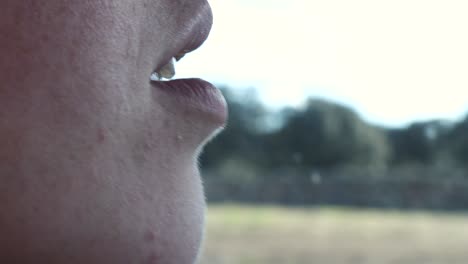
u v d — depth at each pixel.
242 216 13.04
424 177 16.34
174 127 0.73
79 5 0.65
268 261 8.09
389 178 15.16
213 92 0.78
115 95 0.67
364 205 14.95
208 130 0.77
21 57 0.62
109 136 0.66
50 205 0.62
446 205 14.75
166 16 0.74
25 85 0.62
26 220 0.61
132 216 0.67
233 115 19.38
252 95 19.88
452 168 17.84
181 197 0.73
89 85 0.65
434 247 9.45
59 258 0.63
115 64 0.67
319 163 19.52
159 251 0.70
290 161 19.34
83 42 0.65
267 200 15.23
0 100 0.61
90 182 0.64
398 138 19.34
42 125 0.62
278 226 11.66
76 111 0.63
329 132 19.64
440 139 18.91
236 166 18.91
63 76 0.63
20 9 0.63
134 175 0.68
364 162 19.48
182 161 0.74
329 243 9.77
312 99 19.95
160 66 0.75
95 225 0.64
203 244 0.79
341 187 15.19
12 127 0.61
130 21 0.69
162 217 0.70
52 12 0.64
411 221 12.83
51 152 0.62
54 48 0.63
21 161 0.61
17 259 0.61
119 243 0.66
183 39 0.76
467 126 18.75
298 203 15.09
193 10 0.78
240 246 9.19
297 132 19.66
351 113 19.86
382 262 8.18
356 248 9.33
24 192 0.61
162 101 0.73
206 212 0.79
